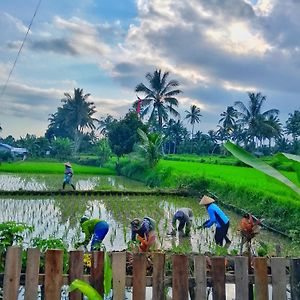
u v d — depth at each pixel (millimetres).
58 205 20344
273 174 2305
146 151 36688
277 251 8102
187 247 11984
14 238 8141
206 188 24938
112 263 5352
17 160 59188
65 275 5277
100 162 51750
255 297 5594
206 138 80750
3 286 5195
